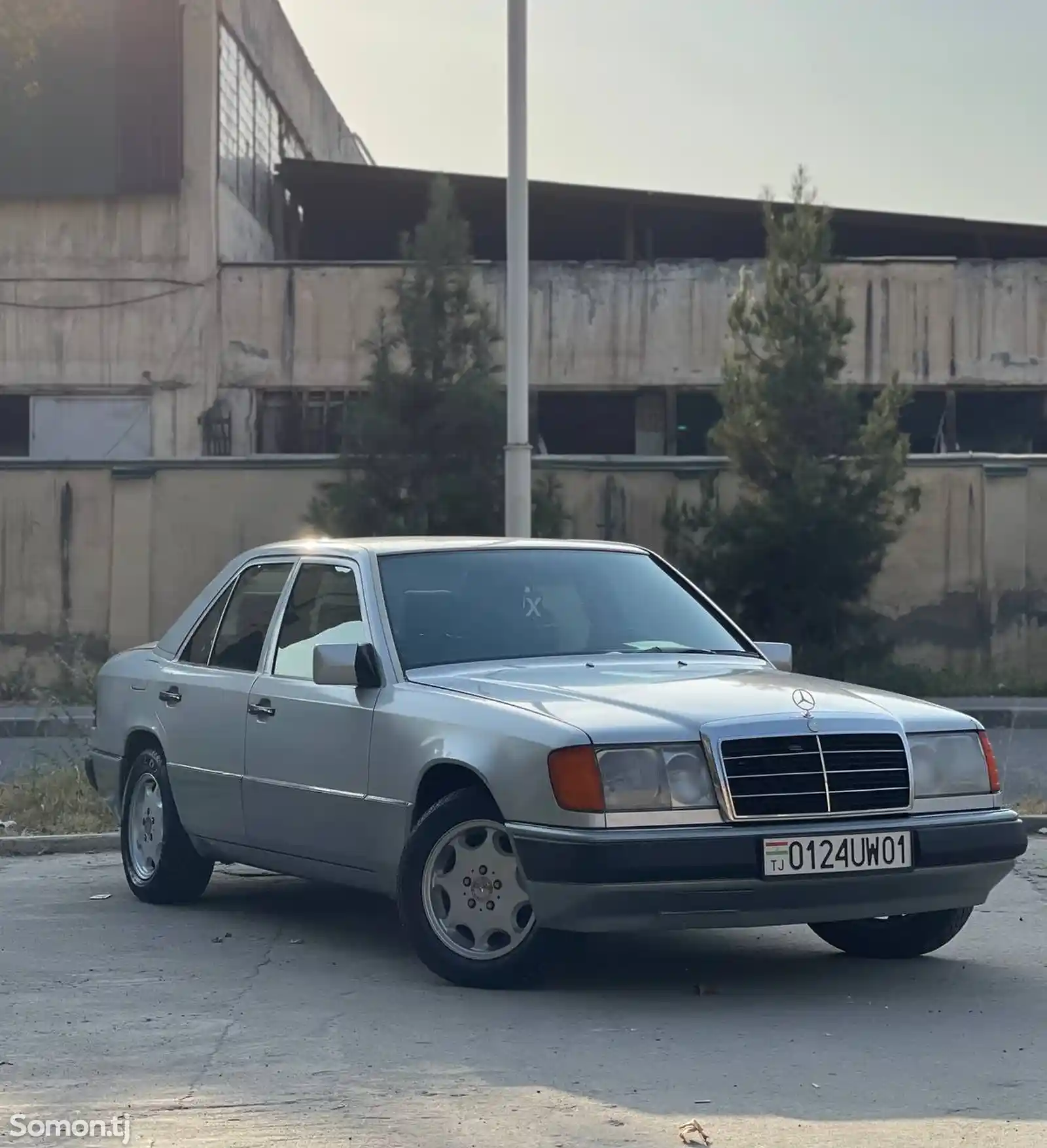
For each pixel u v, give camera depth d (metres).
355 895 8.77
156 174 27.53
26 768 13.48
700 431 28.31
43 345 27.75
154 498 22.94
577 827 5.84
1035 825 10.99
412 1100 4.91
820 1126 4.64
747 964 6.94
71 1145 4.51
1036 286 27.20
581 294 27.55
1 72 27.48
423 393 20.28
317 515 20.58
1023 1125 4.66
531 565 7.62
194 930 7.75
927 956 7.12
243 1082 5.12
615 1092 4.98
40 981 6.62
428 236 20.55
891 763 6.20
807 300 20.06
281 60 32.47
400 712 6.65
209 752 7.91
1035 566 22.23
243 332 27.56
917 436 28.06
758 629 19.89
